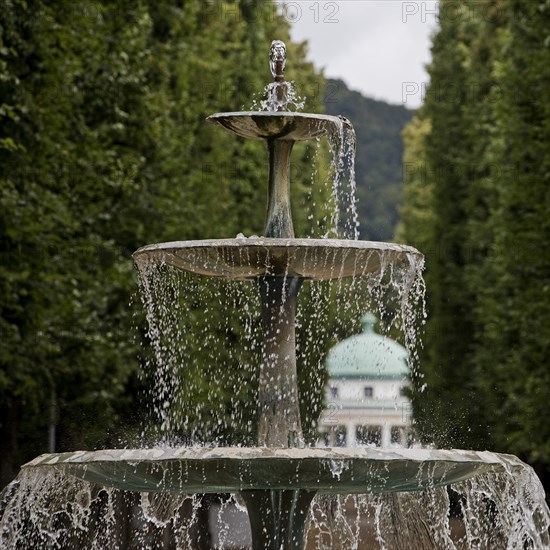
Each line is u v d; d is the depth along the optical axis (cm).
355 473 1360
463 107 5938
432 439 2256
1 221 2853
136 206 3778
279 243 1434
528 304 3878
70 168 3297
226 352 3669
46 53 3006
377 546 2072
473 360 4959
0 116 2845
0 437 2953
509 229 4034
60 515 1873
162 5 4353
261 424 1491
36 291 2958
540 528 1468
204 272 1528
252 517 1455
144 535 2156
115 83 3534
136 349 3516
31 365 2964
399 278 1523
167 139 4078
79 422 2652
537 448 3750
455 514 2117
